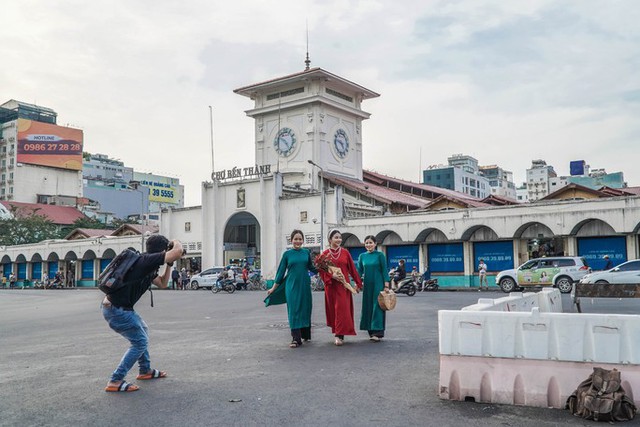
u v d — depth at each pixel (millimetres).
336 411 5328
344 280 9172
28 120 95000
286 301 9477
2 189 95938
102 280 6176
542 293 9805
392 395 5906
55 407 5703
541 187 95375
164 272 6480
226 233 49094
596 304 17234
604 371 5137
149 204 112688
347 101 52625
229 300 25250
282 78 49344
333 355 8320
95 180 109750
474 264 34250
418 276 32875
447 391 5727
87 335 12164
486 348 5645
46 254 61375
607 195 35250
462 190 99562
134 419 5191
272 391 6145
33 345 10828
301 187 47062
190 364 7895
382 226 36906
